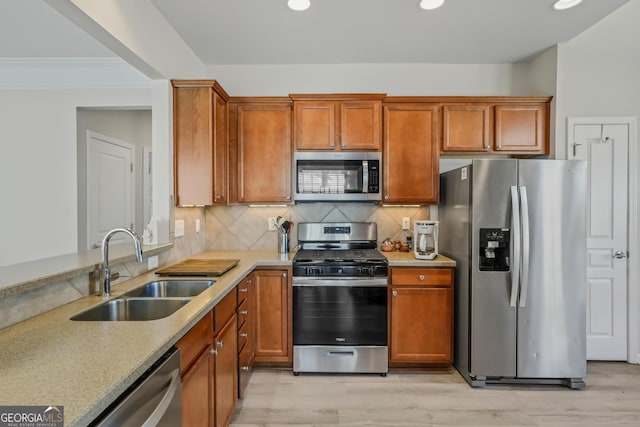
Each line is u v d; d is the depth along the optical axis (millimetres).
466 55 2977
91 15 1618
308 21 2402
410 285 2596
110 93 2816
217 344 1645
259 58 3021
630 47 2797
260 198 2902
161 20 2320
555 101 2818
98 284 1640
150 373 1006
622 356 2832
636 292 2824
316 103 2838
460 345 2570
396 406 2182
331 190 2836
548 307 2369
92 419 711
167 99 2436
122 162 3666
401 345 2596
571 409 2156
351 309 2584
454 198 2682
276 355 2609
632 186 2824
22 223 2865
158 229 2414
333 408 2156
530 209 2357
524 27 2512
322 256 2742
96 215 3182
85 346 1014
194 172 2520
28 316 1255
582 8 2254
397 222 3197
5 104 2852
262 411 2121
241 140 2893
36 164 2855
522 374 2385
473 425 1995
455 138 2875
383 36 2629
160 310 1589
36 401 720
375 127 2834
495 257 2398
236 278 1980
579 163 2359
